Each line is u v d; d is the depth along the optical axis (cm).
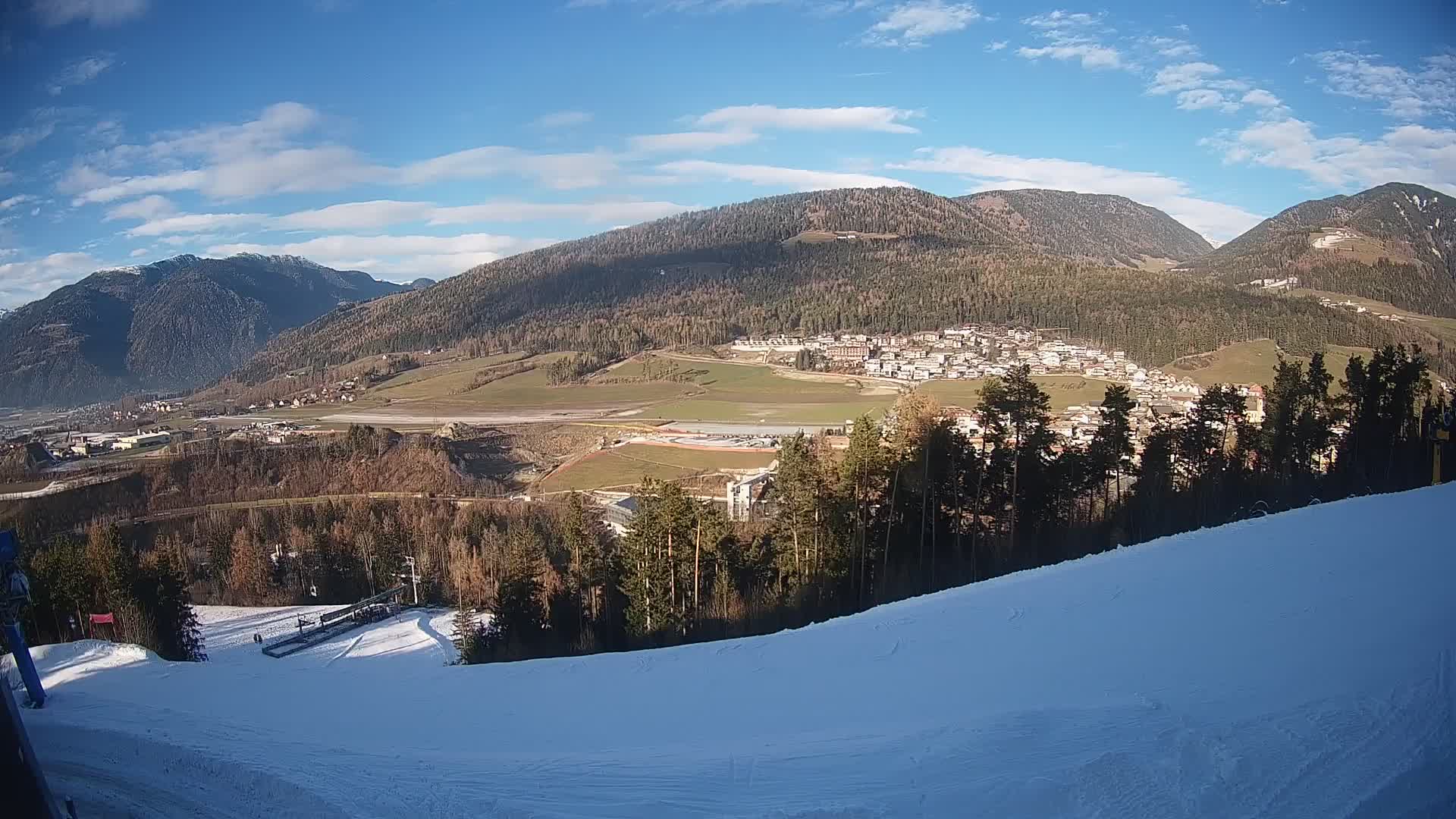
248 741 920
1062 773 688
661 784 749
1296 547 1545
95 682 1373
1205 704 813
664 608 2739
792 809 669
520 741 944
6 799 595
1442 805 600
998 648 1157
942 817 634
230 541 5591
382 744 936
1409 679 809
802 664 1219
